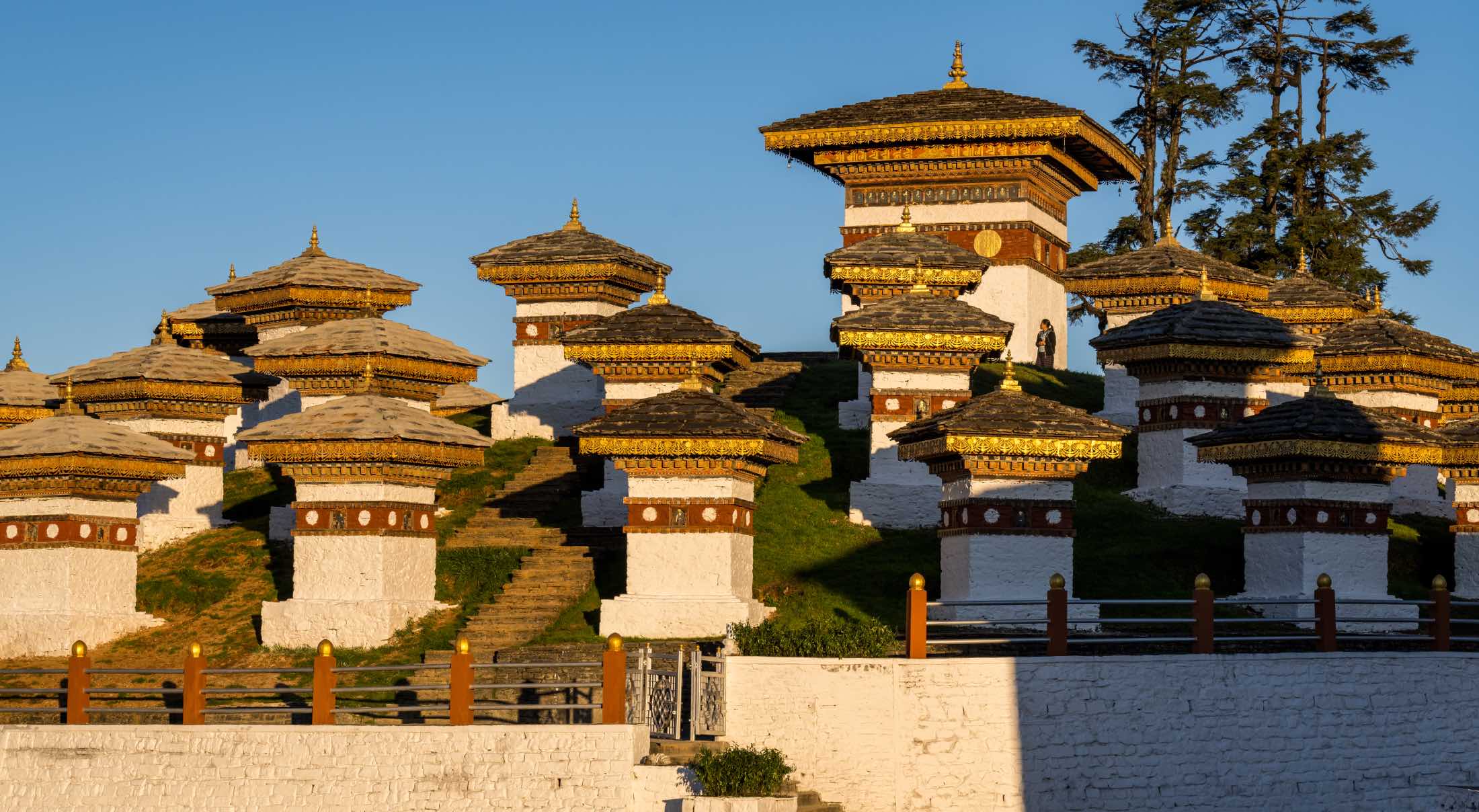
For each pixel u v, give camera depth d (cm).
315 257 5138
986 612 3369
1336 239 6844
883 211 5856
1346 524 3566
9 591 3809
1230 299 4916
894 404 4159
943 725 2914
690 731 2958
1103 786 2933
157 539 4266
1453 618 3491
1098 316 7100
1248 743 2995
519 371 4966
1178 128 7256
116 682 3500
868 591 3659
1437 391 4447
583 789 2853
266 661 3541
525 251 4978
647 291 5175
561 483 4341
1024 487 3406
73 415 3891
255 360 4397
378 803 2912
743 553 3556
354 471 3625
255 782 2959
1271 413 3644
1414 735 3078
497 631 3509
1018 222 5738
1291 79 7250
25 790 3030
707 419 3466
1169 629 3394
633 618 3453
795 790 2878
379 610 3569
